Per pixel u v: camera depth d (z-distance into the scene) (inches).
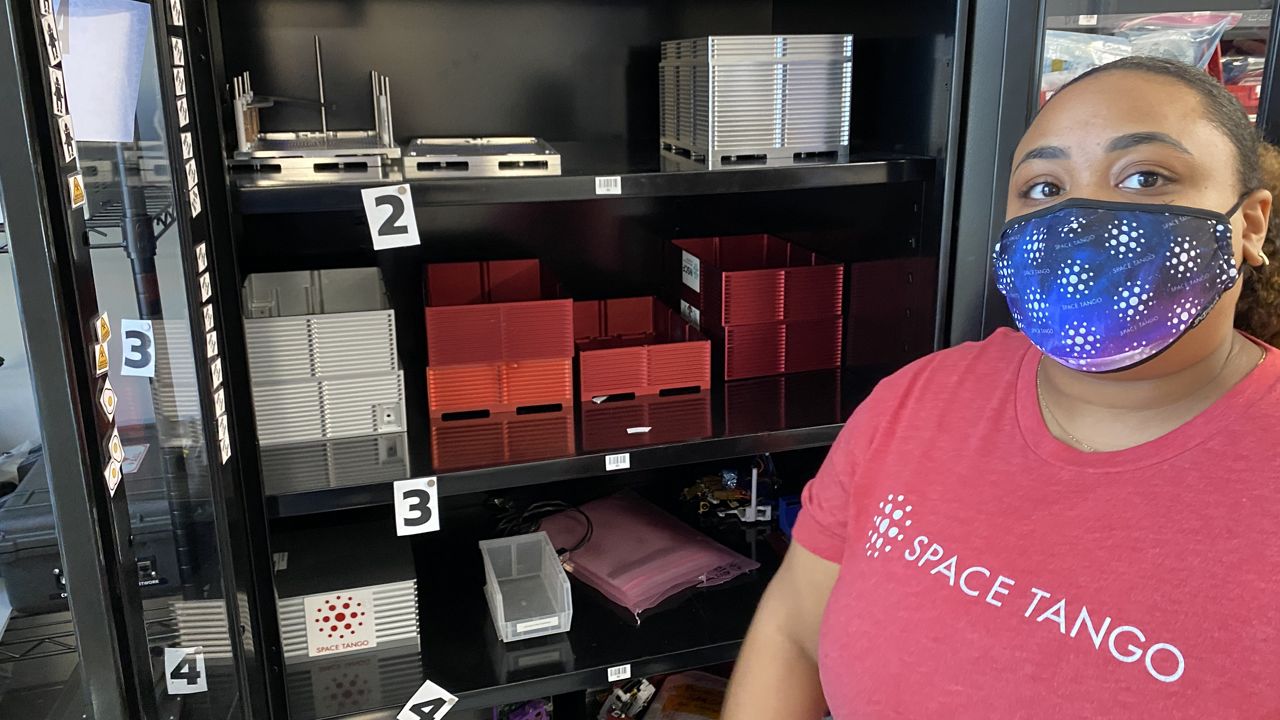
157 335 49.6
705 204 90.0
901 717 35.8
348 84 77.7
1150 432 33.4
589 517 87.6
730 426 70.2
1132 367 33.2
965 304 69.4
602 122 84.3
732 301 79.0
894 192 73.4
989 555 34.4
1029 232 35.3
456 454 65.2
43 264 31.1
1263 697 27.8
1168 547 30.6
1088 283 33.0
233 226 55.8
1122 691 30.0
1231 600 28.9
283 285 72.9
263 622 61.9
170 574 53.2
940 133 67.0
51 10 31.7
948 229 68.1
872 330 79.0
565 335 72.7
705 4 84.5
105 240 47.6
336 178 58.7
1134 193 33.3
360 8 76.5
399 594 69.8
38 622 51.7
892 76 72.5
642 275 90.3
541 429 70.0
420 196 58.3
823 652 40.4
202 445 51.9
